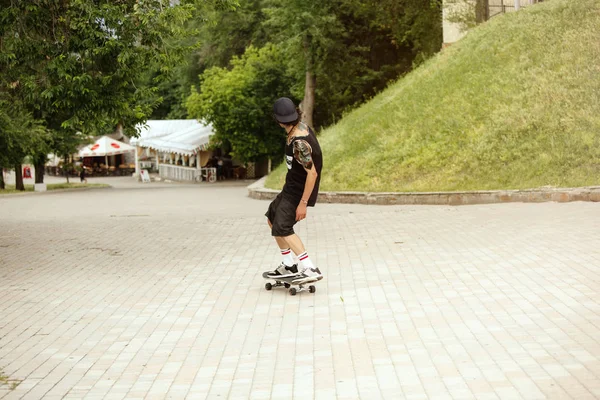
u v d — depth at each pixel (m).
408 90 26.50
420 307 7.22
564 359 5.36
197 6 13.30
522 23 25.59
